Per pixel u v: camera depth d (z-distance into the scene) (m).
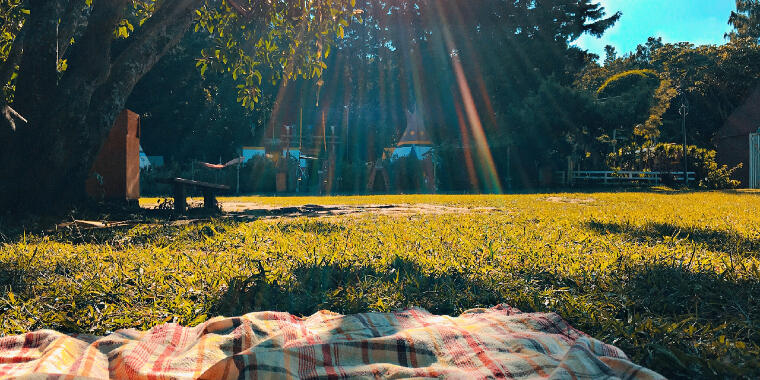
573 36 39.53
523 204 14.06
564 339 2.37
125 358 2.06
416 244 5.55
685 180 29.80
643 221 8.26
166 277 3.90
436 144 39.41
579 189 29.64
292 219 9.39
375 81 49.28
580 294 3.35
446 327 2.37
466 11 39.28
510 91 37.66
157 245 5.75
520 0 39.12
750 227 7.30
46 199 8.77
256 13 10.30
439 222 8.34
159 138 42.91
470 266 4.15
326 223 8.16
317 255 4.64
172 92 42.25
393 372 1.94
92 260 4.54
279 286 3.49
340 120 49.97
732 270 3.75
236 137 44.56
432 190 32.84
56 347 2.16
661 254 4.73
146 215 9.99
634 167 33.25
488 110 37.56
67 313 3.03
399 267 4.24
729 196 18.47
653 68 66.88
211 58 11.23
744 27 53.91
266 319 2.66
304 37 10.20
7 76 9.26
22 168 8.52
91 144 9.30
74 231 7.02
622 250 4.98
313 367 1.99
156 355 2.24
